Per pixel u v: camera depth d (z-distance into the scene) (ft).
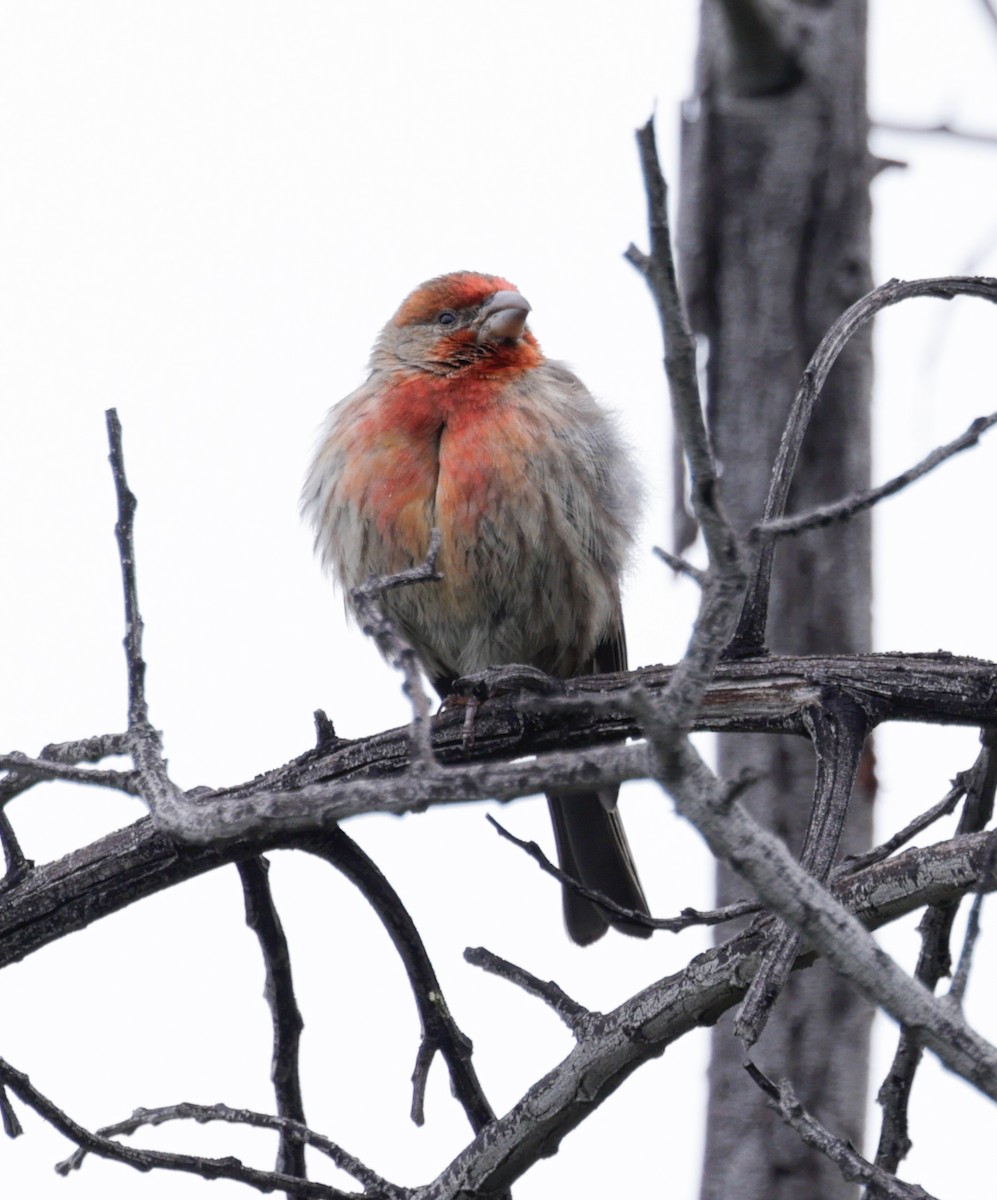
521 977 20.97
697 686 14.46
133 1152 20.45
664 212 14.05
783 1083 16.84
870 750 30.60
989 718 20.97
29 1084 20.04
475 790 15.70
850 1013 30.42
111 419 20.21
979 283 22.68
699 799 14.85
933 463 15.83
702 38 34.40
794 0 33.91
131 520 20.24
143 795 18.38
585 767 15.35
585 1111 20.72
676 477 31.96
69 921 23.21
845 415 32.89
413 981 23.00
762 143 33.60
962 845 19.58
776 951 17.98
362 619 17.28
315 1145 21.17
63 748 21.39
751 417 32.94
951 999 15.26
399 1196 21.08
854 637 32.30
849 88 33.65
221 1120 21.18
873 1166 16.07
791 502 32.71
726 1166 30.27
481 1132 21.36
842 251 33.32
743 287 33.37
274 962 23.71
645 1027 20.17
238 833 17.29
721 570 14.46
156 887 23.15
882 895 19.74
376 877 23.00
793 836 31.19
